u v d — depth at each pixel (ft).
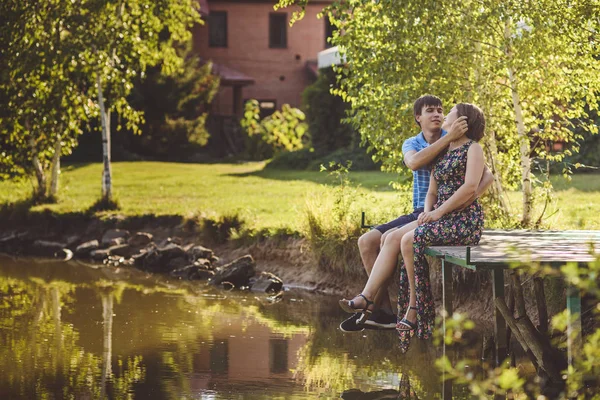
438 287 39.24
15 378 28.37
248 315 40.06
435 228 28.12
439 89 39.32
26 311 40.27
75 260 58.59
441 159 28.86
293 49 152.25
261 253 52.60
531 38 38.42
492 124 40.93
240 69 151.43
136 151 124.88
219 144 140.77
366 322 29.48
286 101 152.56
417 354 32.24
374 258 30.60
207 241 57.21
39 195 69.97
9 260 57.98
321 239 47.62
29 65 63.36
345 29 41.78
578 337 24.23
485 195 41.22
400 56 39.34
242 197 71.51
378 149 41.86
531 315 34.50
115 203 66.13
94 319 38.50
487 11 38.42
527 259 22.43
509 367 29.19
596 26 38.22
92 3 65.16
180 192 77.15
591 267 18.43
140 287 48.14
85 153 120.78
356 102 42.14
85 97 67.67
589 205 50.14
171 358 31.48
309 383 28.14
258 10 151.23
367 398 26.40
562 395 24.79
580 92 40.40
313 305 42.83
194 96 124.77
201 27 150.00
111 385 27.71
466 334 35.27
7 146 69.51
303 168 105.50
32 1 64.08
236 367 30.17
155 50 69.67
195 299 44.37
